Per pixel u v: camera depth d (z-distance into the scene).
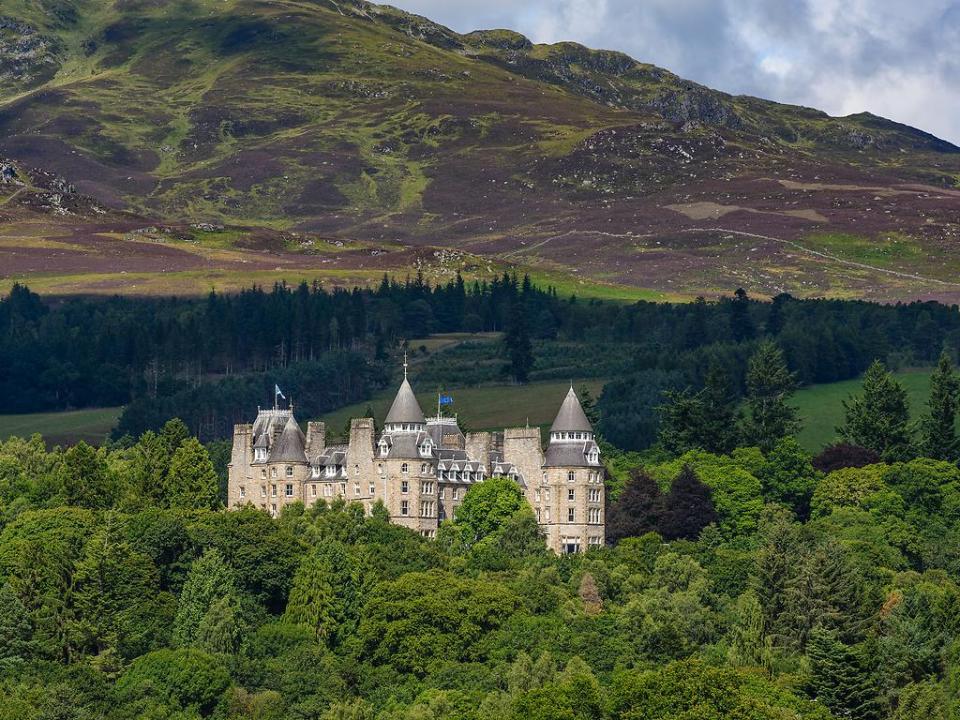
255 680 187.88
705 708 166.50
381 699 186.50
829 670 185.25
